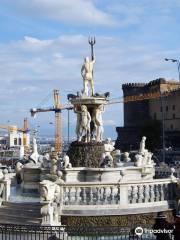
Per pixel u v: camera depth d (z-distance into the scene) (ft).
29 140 526.98
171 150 354.33
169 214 69.67
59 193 65.87
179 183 71.36
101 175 80.18
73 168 81.46
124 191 67.41
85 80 95.96
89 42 97.30
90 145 93.45
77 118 96.32
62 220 65.92
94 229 60.44
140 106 503.61
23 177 88.94
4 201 69.10
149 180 70.03
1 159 238.27
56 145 402.52
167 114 458.09
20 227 58.80
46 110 485.15
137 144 462.60
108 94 96.58
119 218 66.28
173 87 481.87
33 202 68.08
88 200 66.95
